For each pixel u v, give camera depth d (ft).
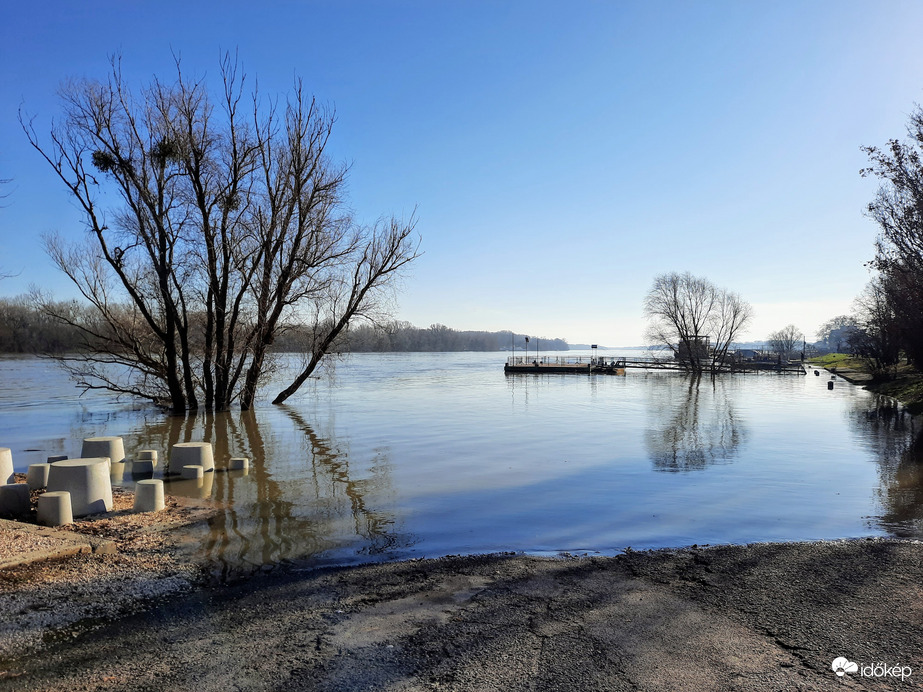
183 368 94.58
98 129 73.10
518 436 69.26
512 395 131.03
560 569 24.75
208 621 19.61
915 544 27.89
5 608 20.30
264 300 89.40
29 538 26.66
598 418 88.53
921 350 106.52
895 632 18.38
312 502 38.06
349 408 101.40
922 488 42.04
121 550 27.25
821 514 34.88
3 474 37.88
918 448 60.90
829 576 23.49
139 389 98.68
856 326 217.36
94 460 35.09
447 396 127.03
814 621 19.24
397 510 36.01
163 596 21.81
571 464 51.62
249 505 37.17
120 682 15.70
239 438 68.44
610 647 17.48
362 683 15.57
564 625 19.06
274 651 17.42
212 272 86.28
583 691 15.08
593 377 216.13
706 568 24.63
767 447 61.46
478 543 29.25
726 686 15.26
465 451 58.65
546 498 39.14
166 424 80.69
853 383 183.01
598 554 27.22
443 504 37.55
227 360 93.25
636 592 21.94
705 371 261.65
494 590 22.31
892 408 106.22
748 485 43.11
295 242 87.66
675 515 34.73
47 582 22.72
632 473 47.62
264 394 119.96
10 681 15.74
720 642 17.76
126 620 19.66
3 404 104.94
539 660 16.72
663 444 63.46
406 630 18.79
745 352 402.52
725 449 60.08
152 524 31.78
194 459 46.75
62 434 71.15
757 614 19.81
